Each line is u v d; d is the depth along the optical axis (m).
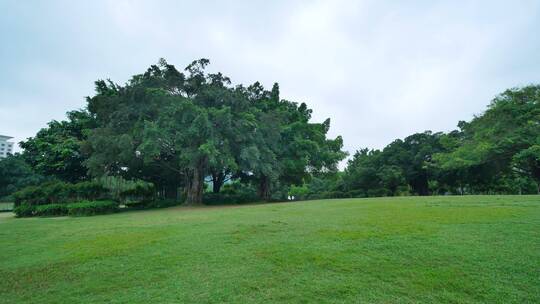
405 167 34.38
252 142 18.12
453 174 30.78
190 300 3.39
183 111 16.23
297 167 23.22
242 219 8.82
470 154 23.80
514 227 6.17
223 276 4.04
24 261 5.15
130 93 17.77
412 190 37.72
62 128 25.86
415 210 9.09
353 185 38.97
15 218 13.71
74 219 11.71
